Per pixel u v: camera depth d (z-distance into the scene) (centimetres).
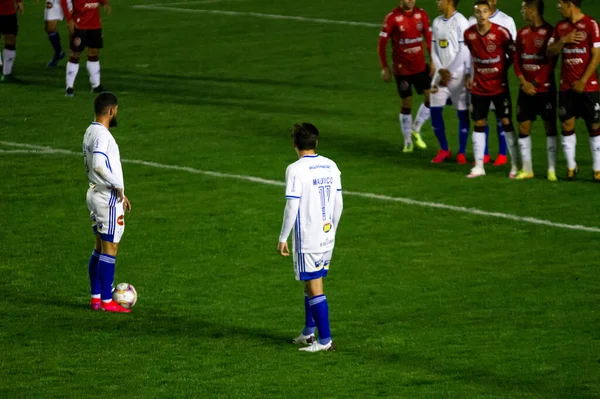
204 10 11719
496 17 5188
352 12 11388
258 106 6831
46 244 4041
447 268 3725
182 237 4131
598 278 3562
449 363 2788
